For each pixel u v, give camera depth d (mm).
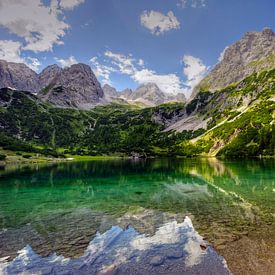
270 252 18812
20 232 25250
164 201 39344
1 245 21875
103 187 56062
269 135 178500
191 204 36469
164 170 95875
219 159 163250
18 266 18141
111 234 24250
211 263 17406
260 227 24609
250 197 39656
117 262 18219
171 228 25547
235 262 17422
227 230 24031
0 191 51812
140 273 16562
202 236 22672
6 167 127438
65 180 69688
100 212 33125
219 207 33844
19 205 38156
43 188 55562
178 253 19281
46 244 21922
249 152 173500
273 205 33812
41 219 29984
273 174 70875
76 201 40844
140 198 42438
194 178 68125
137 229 25594
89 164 147375
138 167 114688
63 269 17547
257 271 16172
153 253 19531
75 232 25016
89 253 19938
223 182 58031
